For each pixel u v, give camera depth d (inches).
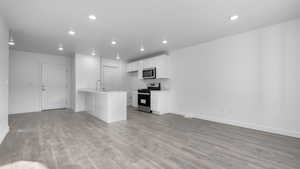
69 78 246.7
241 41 138.2
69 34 136.5
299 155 83.0
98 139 108.3
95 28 122.5
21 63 203.9
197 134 119.2
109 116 157.0
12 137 110.6
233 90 144.6
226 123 150.5
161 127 139.3
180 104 198.1
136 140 106.6
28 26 117.0
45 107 224.8
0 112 99.7
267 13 99.5
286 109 113.9
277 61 117.7
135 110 232.1
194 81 180.5
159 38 151.0
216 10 94.7
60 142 102.1
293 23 109.9
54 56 231.9
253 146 95.3
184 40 158.9
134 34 138.1
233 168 70.7
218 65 156.3
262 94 126.0
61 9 91.1
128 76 289.6
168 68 212.5
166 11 95.3
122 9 92.0
